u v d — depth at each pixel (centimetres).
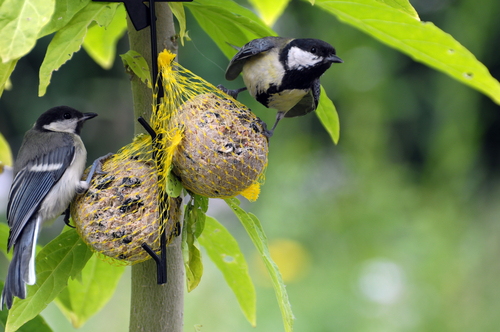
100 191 381
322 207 1493
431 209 1449
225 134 375
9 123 1527
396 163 1656
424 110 1648
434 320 1134
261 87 526
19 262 390
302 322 1116
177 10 367
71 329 1039
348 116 1590
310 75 521
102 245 374
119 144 1647
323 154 1680
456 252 1319
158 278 379
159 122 388
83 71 1543
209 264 1302
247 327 1104
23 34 268
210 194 381
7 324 369
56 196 408
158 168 380
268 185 1523
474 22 1517
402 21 448
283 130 1605
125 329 1070
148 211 375
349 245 1388
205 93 409
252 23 468
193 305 1159
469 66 469
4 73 320
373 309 1157
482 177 1597
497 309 1146
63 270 393
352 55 1595
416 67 1641
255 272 1263
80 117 529
